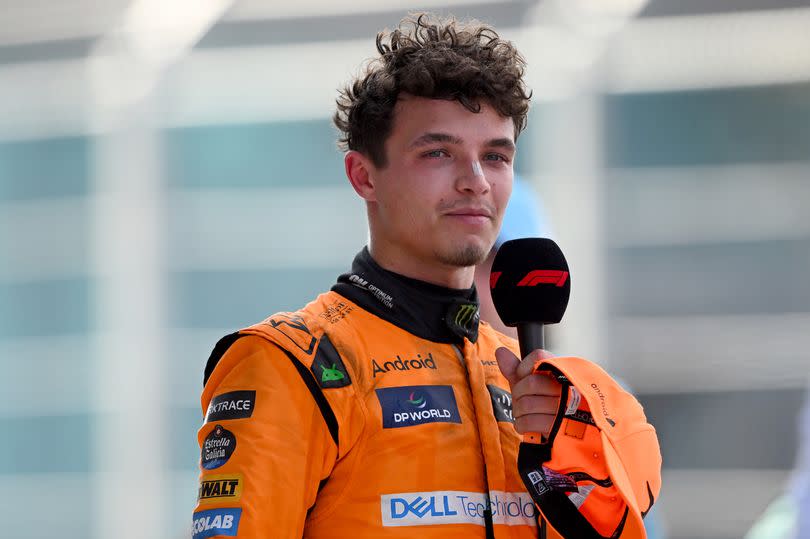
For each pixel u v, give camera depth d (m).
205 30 27.56
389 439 6.70
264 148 27.61
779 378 25.94
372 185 7.46
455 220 7.03
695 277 26.39
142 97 27.75
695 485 25.75
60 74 27.88
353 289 7.30
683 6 26.12
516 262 7.05
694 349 26.20
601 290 26.30
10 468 28.02
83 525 27.88
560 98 26.44
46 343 28.16
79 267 28.12
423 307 7.23
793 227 26.17
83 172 28.08
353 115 7.57
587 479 6.84
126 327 27.92
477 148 7.10
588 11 26.30
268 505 6.39
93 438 27.95
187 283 27.81
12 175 28.25
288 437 6.55
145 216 27.89
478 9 26.56
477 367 7.20
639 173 26.38
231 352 6.95
